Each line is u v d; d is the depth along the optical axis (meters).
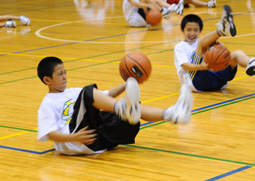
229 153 3.56
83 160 3.49
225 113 4.66
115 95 3.77
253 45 8.34
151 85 5.98
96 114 3.50
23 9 16.25
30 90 5.86
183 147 3.72
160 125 4.33
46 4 17.95
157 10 11.30
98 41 9.51
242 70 6.75
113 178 3.12
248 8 14.34
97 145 3.56
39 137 3.47
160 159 3.46
